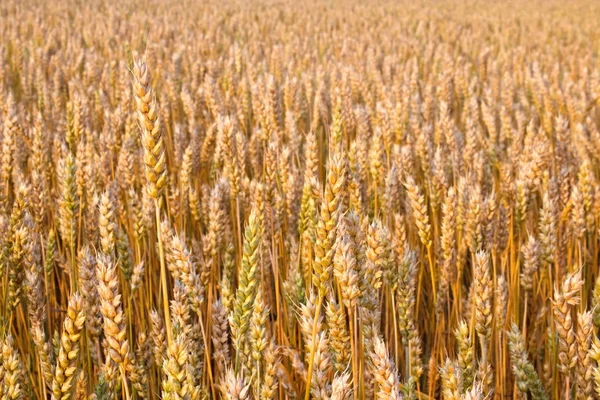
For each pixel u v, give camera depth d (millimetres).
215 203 3914
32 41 15773
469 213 4223
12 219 3275
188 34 20562
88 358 3385
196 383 2805
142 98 2062
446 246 4254
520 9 39906
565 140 6523
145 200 4598
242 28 23641
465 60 17969
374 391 2971
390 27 27766
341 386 1991
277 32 23266
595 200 5277
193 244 4641
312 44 19312
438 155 5301
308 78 9344
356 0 45438
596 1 44562
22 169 6348
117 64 12484
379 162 4801
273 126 6355
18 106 8234
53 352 3240
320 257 2170
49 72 11594
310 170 3857
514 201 5125
